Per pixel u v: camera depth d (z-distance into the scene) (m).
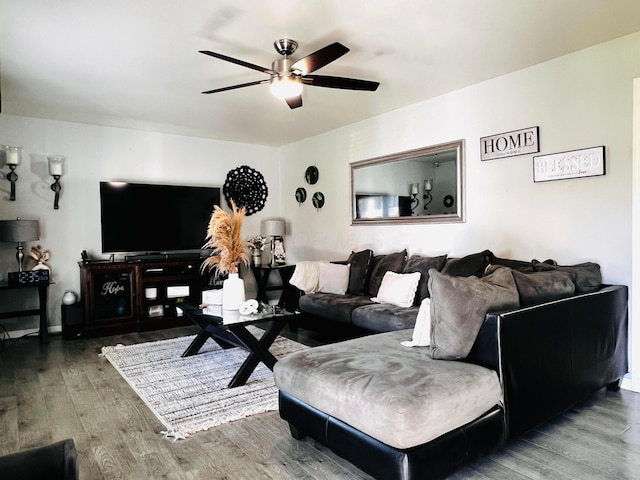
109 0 2.33
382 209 4.80
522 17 2.61
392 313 3.51
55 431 2.41
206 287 5.32
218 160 6.02
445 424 1.76
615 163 2.97
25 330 4.71
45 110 4.46
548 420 2.33
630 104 2.89
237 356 3.83
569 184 3.23
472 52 3.13
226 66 3.28
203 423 2.48
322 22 2.63
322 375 2.03
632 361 2.93
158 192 5.25
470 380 1.90
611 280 3.02
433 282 2.19
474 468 1.98
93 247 5.10
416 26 2.70
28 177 4.73
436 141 4.18
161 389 3.03
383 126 4.74
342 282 4.62
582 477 1.89
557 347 2.31
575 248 3.20
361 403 1.79
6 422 2.53
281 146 6.50
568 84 3.20
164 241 5.29
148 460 2.09
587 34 2.87
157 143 5.54
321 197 5.73
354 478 1.92
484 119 3.76
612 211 3.00
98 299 4.68
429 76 3.62
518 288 2.31
